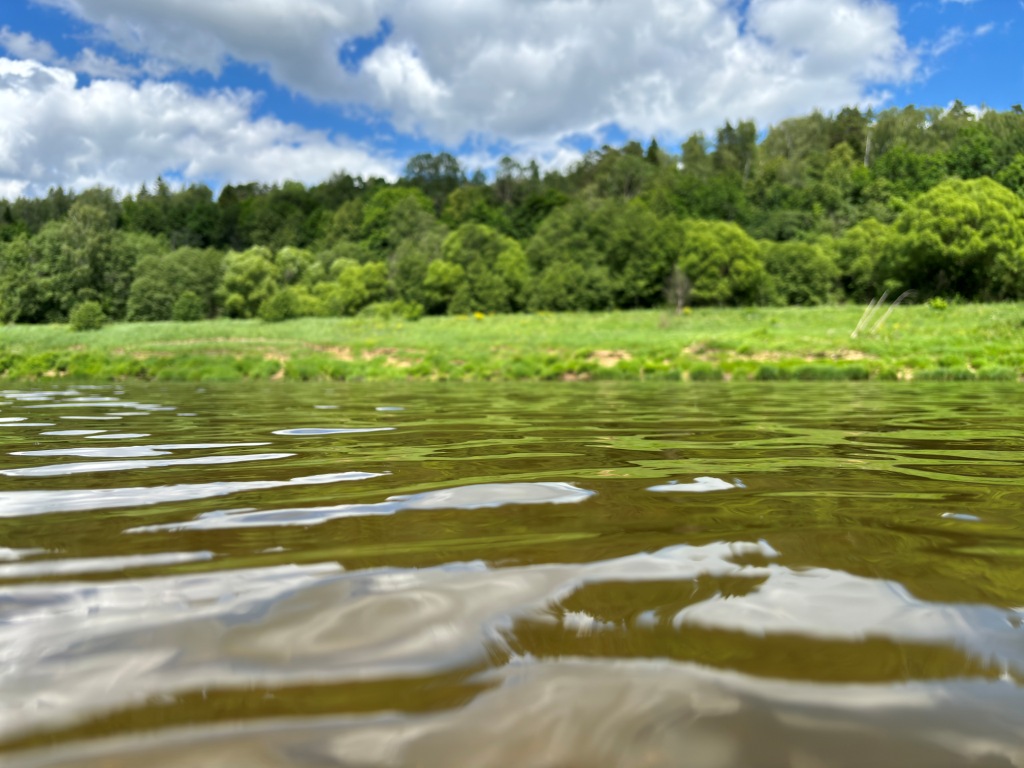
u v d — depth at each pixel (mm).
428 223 64438
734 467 2229
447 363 16156
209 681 691
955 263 33094
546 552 1156
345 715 623
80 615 875
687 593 931
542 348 17969
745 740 570
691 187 66750
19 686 680
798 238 52688
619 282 43219
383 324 30875
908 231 34938
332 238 72938
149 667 722
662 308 41625
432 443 3014
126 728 604
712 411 4980
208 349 21453
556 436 3297
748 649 747
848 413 4715
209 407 5938
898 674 687
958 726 591
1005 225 31969
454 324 29812
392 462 2396
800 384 10039
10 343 25469
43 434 3602
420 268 44750
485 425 3934
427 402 6379
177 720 617
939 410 4938
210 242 76875
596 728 591
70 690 673
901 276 35188
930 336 17094
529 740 574
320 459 2504
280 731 597
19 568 1092
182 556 1162
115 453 2750
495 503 1617
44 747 574
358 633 808
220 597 942
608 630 803
